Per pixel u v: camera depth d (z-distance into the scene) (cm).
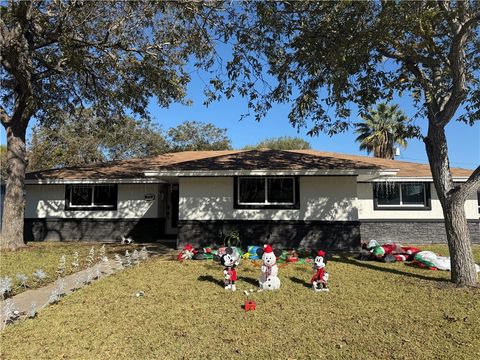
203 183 1444
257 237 1414
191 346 504
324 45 939
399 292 778
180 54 1405
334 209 1403
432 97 845
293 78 1073
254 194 1434
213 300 719
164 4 1093
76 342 518
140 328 569
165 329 566
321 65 976
